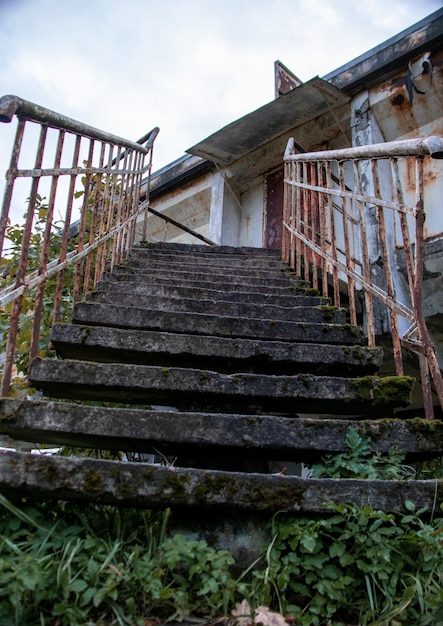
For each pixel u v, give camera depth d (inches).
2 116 83.7
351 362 100.1
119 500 64.1
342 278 194.7
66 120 106.5
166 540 63.2
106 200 147.5
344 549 63.0
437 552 61.7
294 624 56.8
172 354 98.7
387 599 59.2
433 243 202.2
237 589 58.8
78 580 54.7
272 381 89.5
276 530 65.9
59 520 63.9
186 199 353.7
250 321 113.0
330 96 265.1
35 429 75.0
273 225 316.8
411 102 244.7
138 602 57.2
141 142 228.8
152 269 156.1
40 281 97.0
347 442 77.6
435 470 90.7
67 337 97.7
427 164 233.1
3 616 49.5
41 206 167.3
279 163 320.8
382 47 259.4
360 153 112.3
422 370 86.4
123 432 75.5
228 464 81.0
